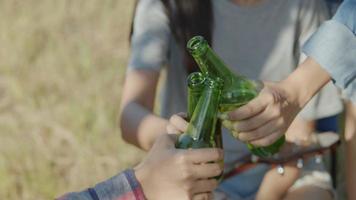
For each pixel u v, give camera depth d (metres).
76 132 4.71
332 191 3.10
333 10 3.28
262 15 3.09
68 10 6.20
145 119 2.95
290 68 3.15
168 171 2.07
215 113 2.27
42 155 4.57
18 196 4.34
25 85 5.27
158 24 3.10
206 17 3.04
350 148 2.88
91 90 5.16
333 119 3.27
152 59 3.08
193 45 2.38
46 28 5.97
